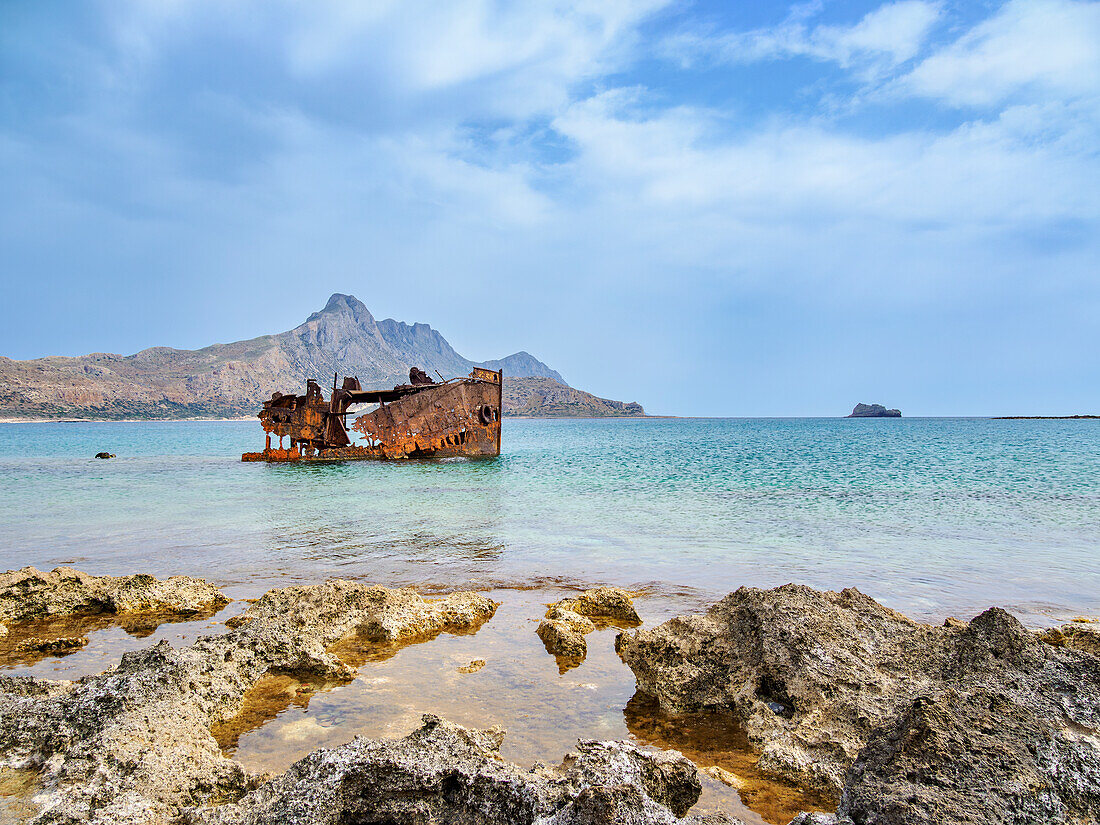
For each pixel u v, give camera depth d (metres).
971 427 134.50
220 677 6.87
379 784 4.36
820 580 11.88
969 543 14.97
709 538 15.75
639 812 3.73
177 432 132.25
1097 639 7.87
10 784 4.90
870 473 31.83
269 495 24.83
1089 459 41.31
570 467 36.25
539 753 5.82
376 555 14.09
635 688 7.36
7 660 8.23
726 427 152.12
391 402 43.69
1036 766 3.95
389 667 7.95
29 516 19.69
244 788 5.04
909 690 5.98
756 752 5.98
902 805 3.64
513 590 11.46
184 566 13.22
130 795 4.59
